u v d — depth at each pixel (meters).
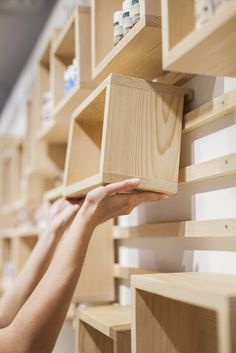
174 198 1.43
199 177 1.23
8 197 4.06
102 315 1.42
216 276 1.09
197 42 0.86
